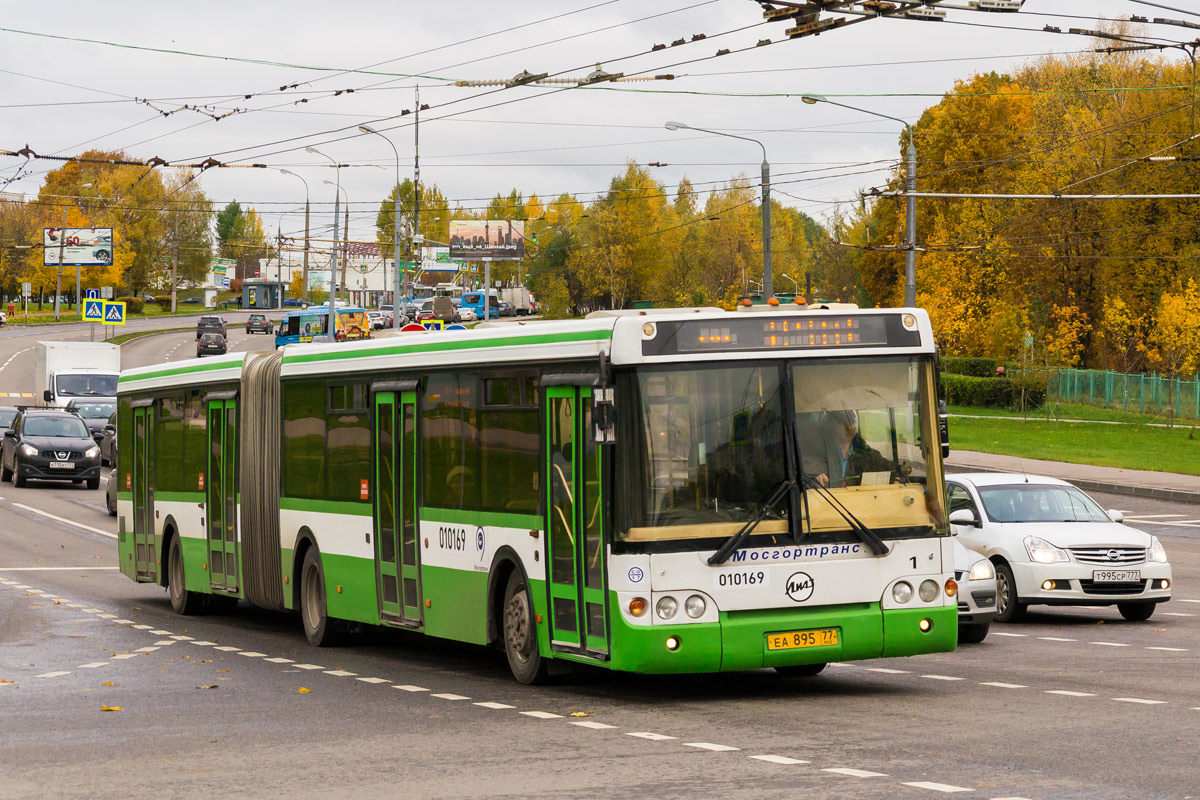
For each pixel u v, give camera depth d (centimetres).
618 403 2111
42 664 2803
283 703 2267
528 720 2045
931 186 15438
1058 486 3581
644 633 2062
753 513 2111
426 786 1588
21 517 6462
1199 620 3375
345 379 2941
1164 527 5944
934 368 2230
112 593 4247
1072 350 13312
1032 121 14912
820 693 2278
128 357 17538
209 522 3581
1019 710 2070
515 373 2370
